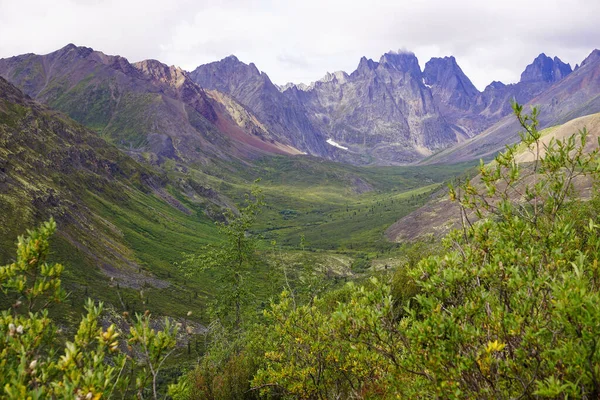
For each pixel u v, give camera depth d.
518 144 7.40
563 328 5.15
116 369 5.51
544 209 7.04
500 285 6.31
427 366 5.51
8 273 6.02
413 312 6.14
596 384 4.40
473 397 5.35
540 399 5.18
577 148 6.84
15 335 5.51
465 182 7.52
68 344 5.41
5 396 4.86
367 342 6.77
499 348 5.05
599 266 5.86
